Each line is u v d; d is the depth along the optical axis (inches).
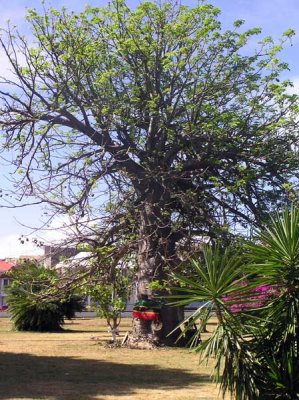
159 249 751.1
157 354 681.0
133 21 786.8
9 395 413.7
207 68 801.6
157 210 763.4
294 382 286.0
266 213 743.7
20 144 758.5
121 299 783.1
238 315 291.6
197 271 307.3
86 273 768.9
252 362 288.5
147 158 779.4
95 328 1264.8
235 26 795.4
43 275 796.6
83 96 783.7
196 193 758.5
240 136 784.9
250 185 788.0
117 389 442.3
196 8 781.9
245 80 799.7
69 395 415.5
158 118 775.7
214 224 719.7
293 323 285.7
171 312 765.3
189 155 798.5
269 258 292.2
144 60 778.2
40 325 1142.3
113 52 788.0
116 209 770.2
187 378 498.9
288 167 796.6
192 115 780.0
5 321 1608.0
